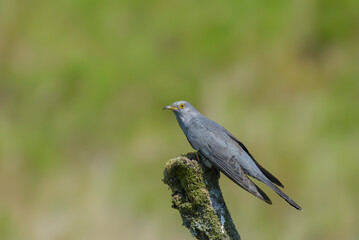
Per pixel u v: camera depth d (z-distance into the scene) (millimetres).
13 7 16703
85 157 13203
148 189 11695
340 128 12898
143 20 16844
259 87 14258
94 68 15484
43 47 16188
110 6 17109
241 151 6945
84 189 12062
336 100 13766
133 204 11422
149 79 15102
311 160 11914
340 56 15164
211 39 15898
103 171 12609
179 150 12586
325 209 11062
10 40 16188
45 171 12828
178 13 16734
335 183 11453
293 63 15031
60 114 14445
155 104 14469
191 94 14438
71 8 17031
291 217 10844
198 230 5730
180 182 5922
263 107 13625
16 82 15375
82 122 14125
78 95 14977
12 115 14641
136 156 12664
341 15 15805
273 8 16328
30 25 16625
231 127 12984
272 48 15406
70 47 16156
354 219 10844
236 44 15680
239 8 16531
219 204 5816
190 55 15609
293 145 12203
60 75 15438
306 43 15695
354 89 14023
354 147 12242
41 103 14867
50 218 11539
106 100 14703
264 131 12562
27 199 12078
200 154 7043
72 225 11289
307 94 14094
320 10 16031
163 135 13156
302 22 15953
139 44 16109
